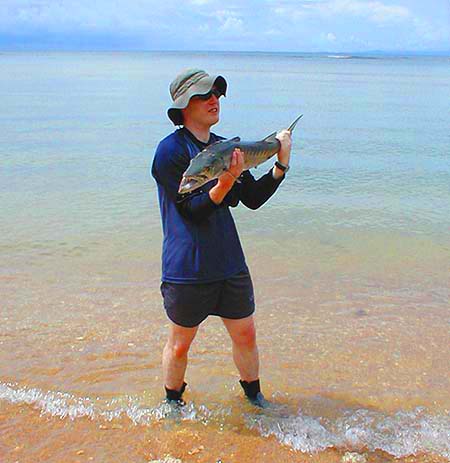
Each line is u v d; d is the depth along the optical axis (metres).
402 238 8.80
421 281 7.11
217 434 4.02
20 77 63.16
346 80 66.25
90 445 3.88
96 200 10.79
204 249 3.84
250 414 4.27
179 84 3.78
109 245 8.30
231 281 3.97
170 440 3.95
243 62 163.88
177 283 3.86
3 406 4.29
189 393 4.54
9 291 6.59
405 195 11.45
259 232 9.04
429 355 5.24
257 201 4.14
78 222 9.38
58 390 4.55
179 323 3.98
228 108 30.34
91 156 15.47
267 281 7.05
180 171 3.72
